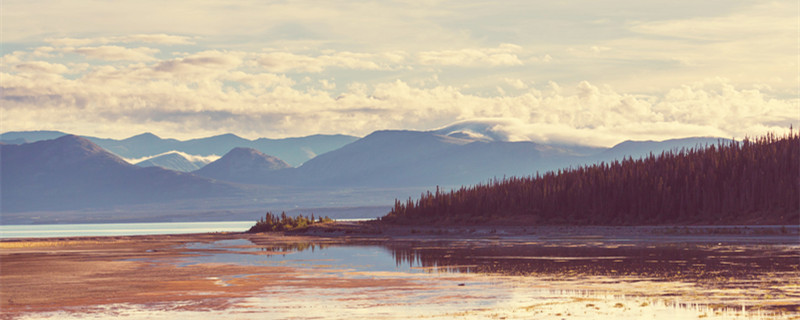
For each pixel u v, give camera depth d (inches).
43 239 6003.9
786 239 4753.9
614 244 4554.6
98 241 5659.5
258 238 6250.0
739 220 7012.8
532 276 2518.5
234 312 1754.4
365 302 1894.7
